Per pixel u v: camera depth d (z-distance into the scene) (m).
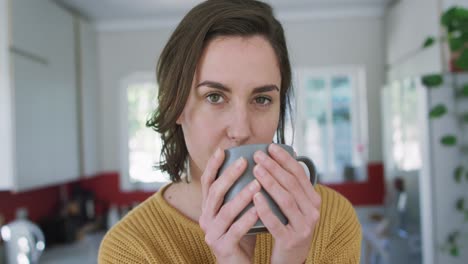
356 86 3.23
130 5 2.85
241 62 0.49
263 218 0.43
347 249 0.63
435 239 1.78
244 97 0.50
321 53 3.18
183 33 0.54
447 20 1.82
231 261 0.45
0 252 2.18
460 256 1.77
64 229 2.65
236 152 0.46
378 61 3.14
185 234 0.59
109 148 3.29
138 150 3.36
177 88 0.53
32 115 2.21
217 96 0.51
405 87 2.04
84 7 2.86
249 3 0.55
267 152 0.46
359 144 3.22
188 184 0.61
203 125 0.51
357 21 3.15
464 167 1.77
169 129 0.57
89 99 3.06
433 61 2.10
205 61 0.50
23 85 2.12
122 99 3.33
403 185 2.09
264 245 0.59
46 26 2.41
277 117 0.54
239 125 0.50
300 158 0.50
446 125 1.78
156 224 0.60
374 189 3.13
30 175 2.18
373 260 2.53
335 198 0.70
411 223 1.97
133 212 0.63
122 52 3.28
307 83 3.27
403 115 2.07
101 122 3.29
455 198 1.78
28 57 2.19
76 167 2.83
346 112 3.25
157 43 3.26
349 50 3.16
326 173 3.24
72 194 3.21
